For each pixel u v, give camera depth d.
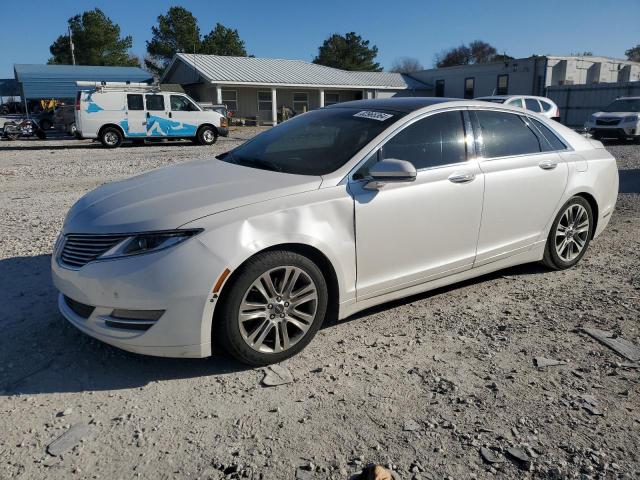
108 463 2.51
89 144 21.97
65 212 7.68
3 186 10.21
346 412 2.89
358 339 3.73
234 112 33.94
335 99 37.38
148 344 3.06
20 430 2.73
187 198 3.31
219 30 58.69
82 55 58.09
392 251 3.77
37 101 37.66
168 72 38.06
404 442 2.65
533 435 2.71
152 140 21.55
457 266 4.18
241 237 3.12
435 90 39.94
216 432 2.73
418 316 4.10
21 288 4.55
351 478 2.42
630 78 36.97
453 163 4.09
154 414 2.88
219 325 3.17
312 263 3.39
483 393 3.06
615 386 3.14
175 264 3.00
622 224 6.88
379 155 3.76
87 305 3.16
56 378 3.20
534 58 32.81
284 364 3.39
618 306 4.26
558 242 4.98
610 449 2.61
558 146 4.91
